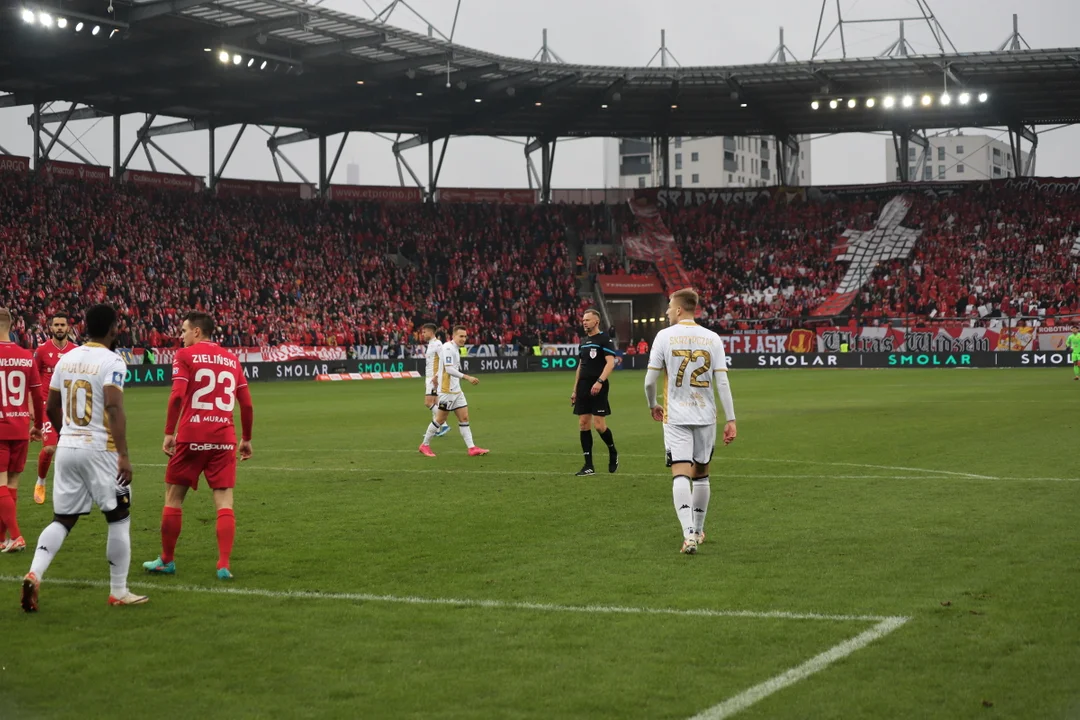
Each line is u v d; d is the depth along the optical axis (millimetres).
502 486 14195
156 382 49781
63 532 7961
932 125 67938
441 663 6441
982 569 8703
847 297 64812
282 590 8352
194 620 7488
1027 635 6809
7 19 39000
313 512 12141
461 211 69438
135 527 11359
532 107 62781
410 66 49500
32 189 53844
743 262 68250
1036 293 61875
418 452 18609
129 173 58688
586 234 71000
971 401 29891
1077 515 11211
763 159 144500
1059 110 64188
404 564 9281
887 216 67875
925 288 63906
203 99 54438
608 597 7969
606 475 15234
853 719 5445
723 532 10578
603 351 15203
